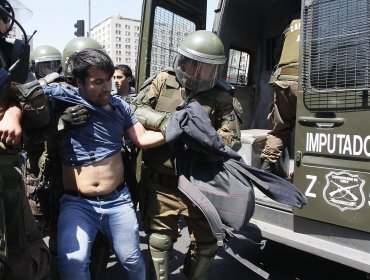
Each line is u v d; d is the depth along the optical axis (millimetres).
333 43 2523
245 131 4578
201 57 2229
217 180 2258
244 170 2268
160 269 2424
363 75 2385
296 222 2758
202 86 2330
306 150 2656
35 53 3719
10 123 1570
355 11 2432
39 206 2572
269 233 2777
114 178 2125
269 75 4949
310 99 2623
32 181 2725
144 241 3848
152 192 2465
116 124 2131
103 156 2088
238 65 4793
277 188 2273
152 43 3309
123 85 4367
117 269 3264
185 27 3709
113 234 2133
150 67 3334
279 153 3678
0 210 1540
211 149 2182
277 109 3488
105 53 2025
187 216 2447
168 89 2508
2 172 1628
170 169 2395
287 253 3705
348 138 2443
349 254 2410
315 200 2615
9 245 1678
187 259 2607
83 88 2039
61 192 2273
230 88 2510
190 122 2158
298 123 2693
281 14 4711
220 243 2158
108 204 2096
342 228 2518
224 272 3271
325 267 3434
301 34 2666
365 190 2377
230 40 4492
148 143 2264
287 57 3318
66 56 2658
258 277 3199
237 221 2176
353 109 2418
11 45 1659
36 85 1726
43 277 1853
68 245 1938
